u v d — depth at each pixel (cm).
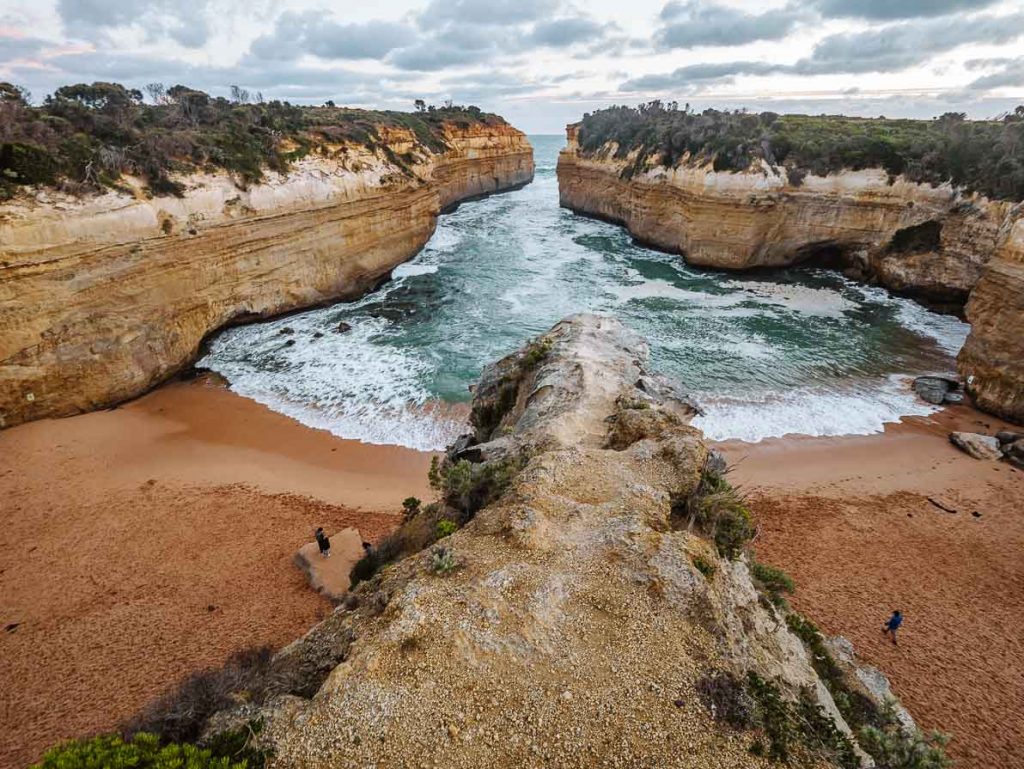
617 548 871
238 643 1283
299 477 1986
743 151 4247
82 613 1364
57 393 2216
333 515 1786
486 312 3634
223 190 2881
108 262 2312
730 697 670
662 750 616
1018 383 2314
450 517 1202
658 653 721
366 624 792
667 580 810
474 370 2817
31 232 2050
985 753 1099
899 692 1220
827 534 1736
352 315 3531
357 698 655
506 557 867
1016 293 2292
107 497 1812
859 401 2550
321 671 747
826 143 4131
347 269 3738
